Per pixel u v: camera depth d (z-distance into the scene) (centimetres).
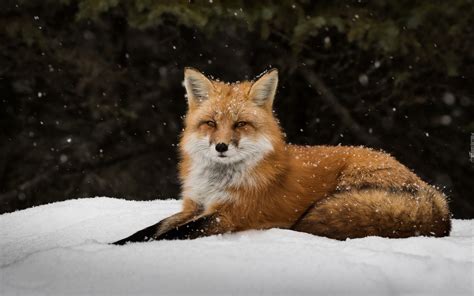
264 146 746
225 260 550
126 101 1856
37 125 1889
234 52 1866
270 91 780
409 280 526
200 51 1891
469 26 1573
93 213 914
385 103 1794
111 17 1822
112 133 1866
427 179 1867
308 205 768
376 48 1586
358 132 1769
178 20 1521
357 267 532
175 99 1920
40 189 1870
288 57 1727
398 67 1692
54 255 579
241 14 1491
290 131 1878
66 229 825
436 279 528
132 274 527
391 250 604
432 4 1536
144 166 1905
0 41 1727
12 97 1866
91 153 1872
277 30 1650
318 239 645
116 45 1867
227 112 751
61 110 1878
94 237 793
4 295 499
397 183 741
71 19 1811
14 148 1884
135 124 1881
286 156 780
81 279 523
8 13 1711
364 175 762
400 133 1855
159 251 581
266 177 743
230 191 741
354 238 679
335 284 508
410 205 693
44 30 1788
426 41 1562
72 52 1786
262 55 1844
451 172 1884
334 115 1859
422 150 1866
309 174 782
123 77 1830
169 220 761
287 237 644
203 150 754
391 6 1575
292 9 1558
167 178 1897
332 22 1521
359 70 1786
